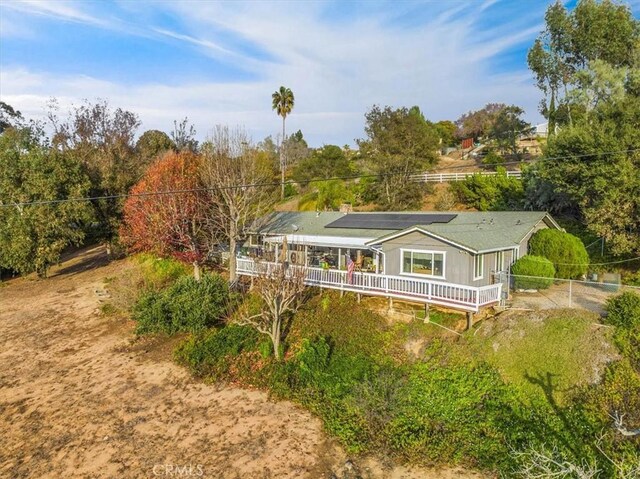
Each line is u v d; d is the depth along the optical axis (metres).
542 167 28.88
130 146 55.41
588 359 14.43
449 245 19.39
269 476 11.95
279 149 72.19
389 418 13.77
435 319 19.23
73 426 14.93
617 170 22.89
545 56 39.75
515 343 16.08
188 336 21.94
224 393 16.78
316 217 30.34
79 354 21.27
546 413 13.32
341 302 22.41
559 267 22.72
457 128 84.44
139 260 36.69
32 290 33.78
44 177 35.56
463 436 12.80
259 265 20.61
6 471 12.69
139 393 17.06
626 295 15.64
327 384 16.31
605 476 10.70
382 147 46.50
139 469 12.48
